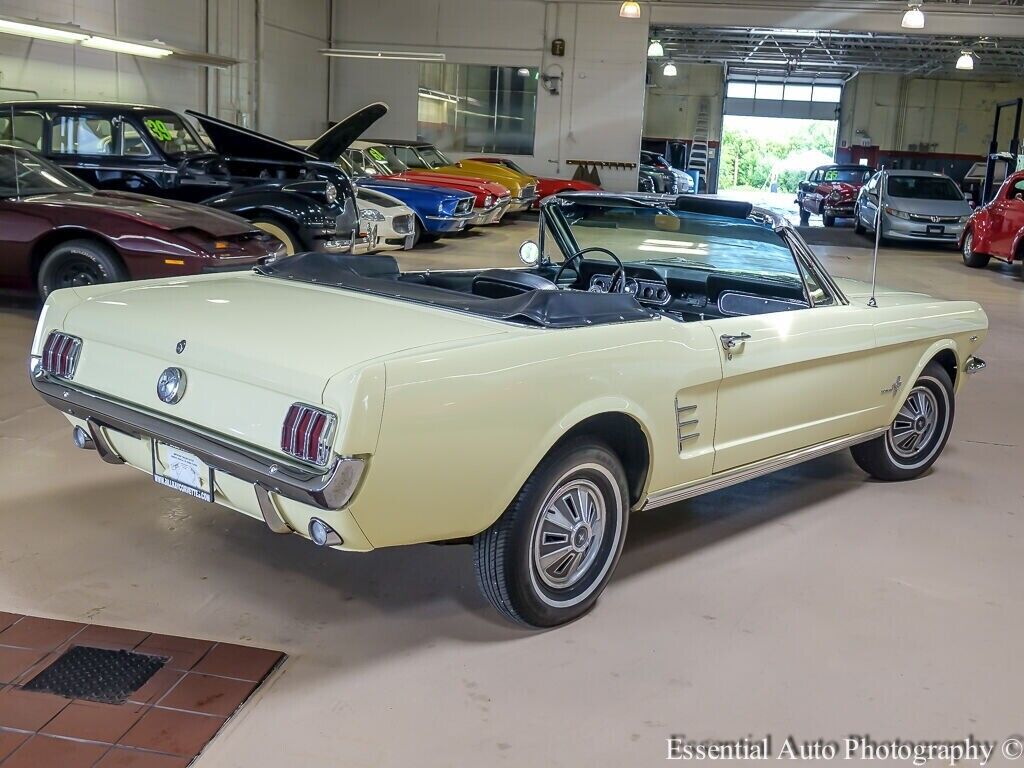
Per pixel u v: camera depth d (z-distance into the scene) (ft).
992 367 23.80
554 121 74.64
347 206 30.91
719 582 10.96
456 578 10.75
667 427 10.05
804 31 75.97
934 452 15.05
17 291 22.47
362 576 10.64
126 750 7.30
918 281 40.73
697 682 8.79
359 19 74.02
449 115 75.15
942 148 113.91
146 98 50.39
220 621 9.41
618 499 9.89
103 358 9.51
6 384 17.53
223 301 9.86
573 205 12.90
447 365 7.99
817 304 12.55
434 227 44.01
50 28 39.34
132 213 21.72
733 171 157.07
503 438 8.40
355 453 7.47
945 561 11.85
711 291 13.32
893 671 9.14
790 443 11.96
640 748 7.77
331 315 9.26
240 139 30.19
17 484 12.68
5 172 22.88
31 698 7.89
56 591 9.78
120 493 12.55
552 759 7.56
